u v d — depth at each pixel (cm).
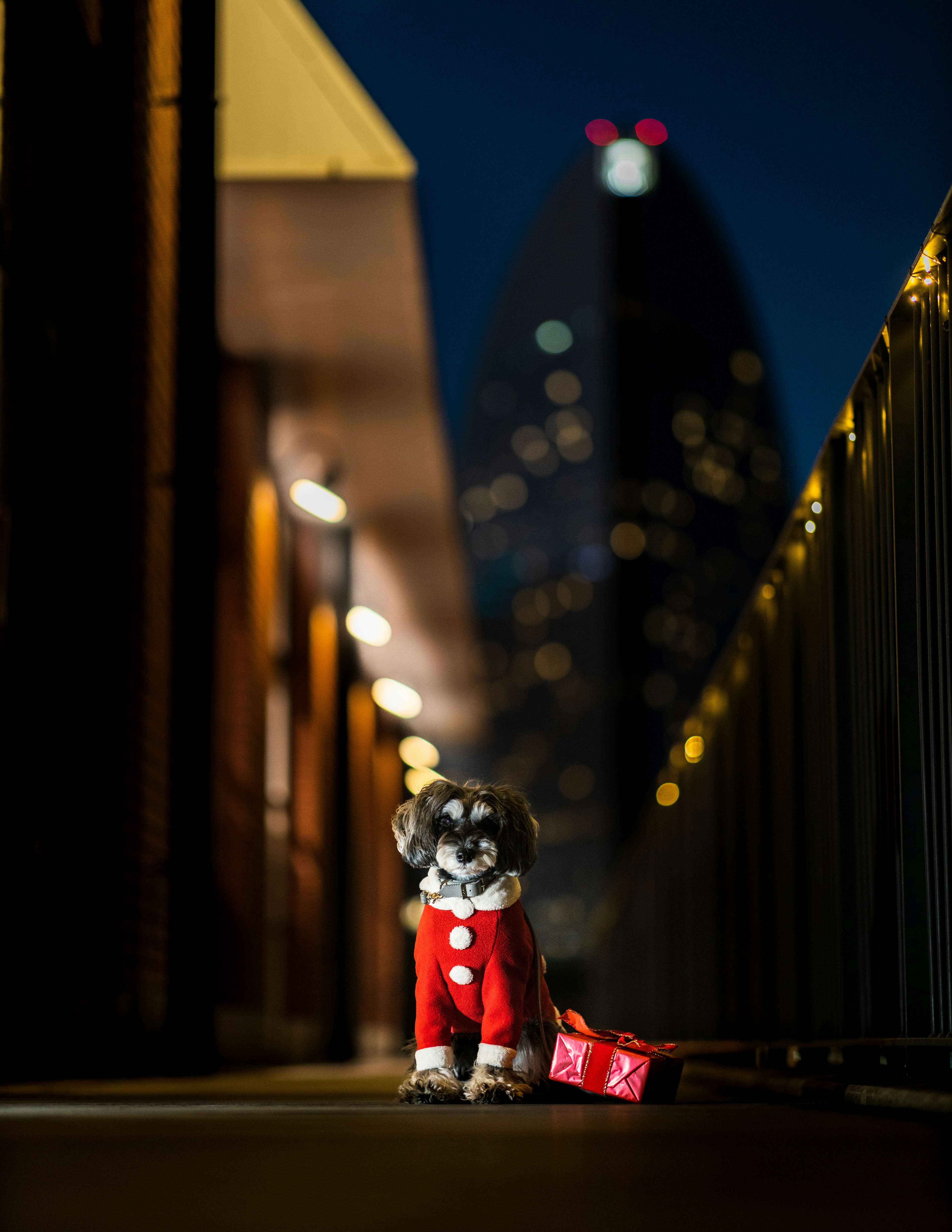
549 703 17362
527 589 18488
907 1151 148
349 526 1499
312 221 948
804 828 483
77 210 624
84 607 624
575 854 16088
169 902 666
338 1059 1380
